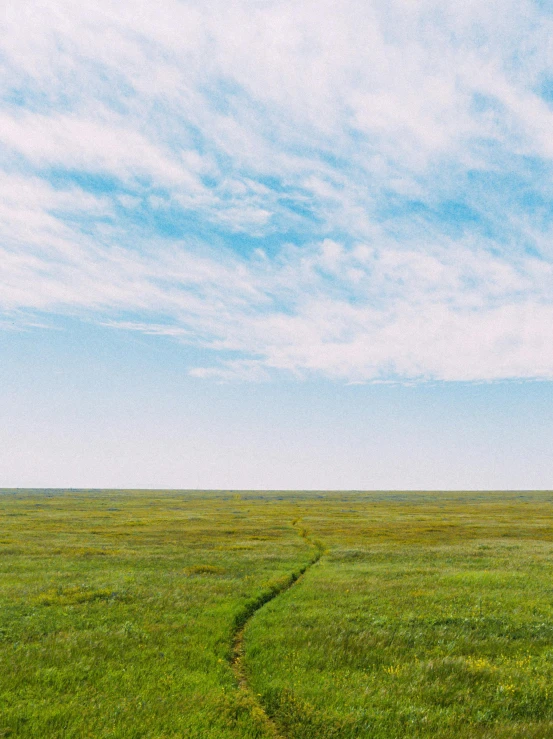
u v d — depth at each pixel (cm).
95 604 2022
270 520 7612
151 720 1022
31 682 1224
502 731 1000
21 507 11169
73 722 1009
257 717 1040
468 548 4066
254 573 2850
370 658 1434
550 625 1719
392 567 3097
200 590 2317
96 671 1299
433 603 2045
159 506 12181
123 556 3556
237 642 1653
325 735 988
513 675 1297
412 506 13125
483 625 1736
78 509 10556
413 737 977
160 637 1596
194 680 1250
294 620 1817
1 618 1798
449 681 1266
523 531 5922
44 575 2733
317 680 1270
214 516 8512
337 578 2689
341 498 19350
